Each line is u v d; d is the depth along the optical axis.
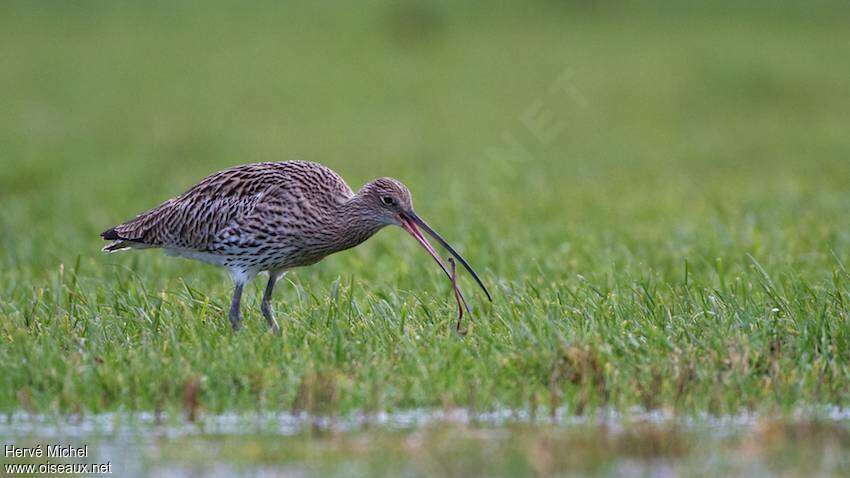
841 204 19.23
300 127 34.50
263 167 12.97
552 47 46.09
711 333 10.76
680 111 36.88
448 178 23.95
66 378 9.82
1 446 8.98
